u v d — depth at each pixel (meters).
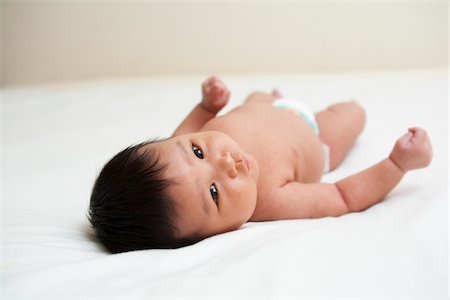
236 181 0.92
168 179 0.89
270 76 2.18
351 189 1.02
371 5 2.41
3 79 2.88
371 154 1.33
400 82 1.84
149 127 1.72
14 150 1.62
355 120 1.38
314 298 0.64
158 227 0.88
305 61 2.55
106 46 2.76
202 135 0.97
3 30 2.86
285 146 1.16
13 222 0.96
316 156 1.24
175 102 1.96
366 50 2.47
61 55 2.82
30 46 2.84
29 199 1.18
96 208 0.91
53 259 0.76
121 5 2.68
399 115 1.51
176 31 2.65
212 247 0.80
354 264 0.71
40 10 2.79
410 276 0.69
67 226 0.95
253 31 2.57
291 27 2.52
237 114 1.25
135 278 0.70
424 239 0.77
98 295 0.64
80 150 1.58
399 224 0.83
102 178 0.93
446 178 1.02
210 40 2.63
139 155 0.93
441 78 1.82
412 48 2.42
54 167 1.43
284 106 1.35
